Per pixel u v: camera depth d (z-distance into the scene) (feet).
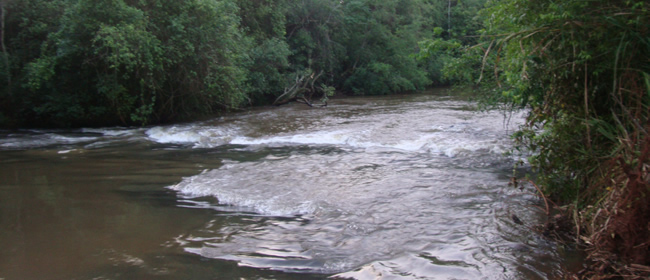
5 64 44.98
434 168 24.58
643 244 11.84
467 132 34.47
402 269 12.86
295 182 22.24
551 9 13.75
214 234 15.88
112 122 48.11
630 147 12.24
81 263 13.69
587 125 13.84
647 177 11.69
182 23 46.52
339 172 24.08
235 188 21.48
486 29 17.57
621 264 12.18
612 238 12.57
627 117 13.35
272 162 26.99
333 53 89.20
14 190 21.91
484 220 16.47
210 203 19.51
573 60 13.94
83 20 42.06
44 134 41.19
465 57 19.76
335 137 34.45
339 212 17.74
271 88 67.26
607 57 13.87
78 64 44.75
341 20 88.94
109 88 43.37
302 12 82.33
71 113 45.06
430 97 73.82
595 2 13.42
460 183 21.38
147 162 28.12
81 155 30.73
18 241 15.43
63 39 42.98
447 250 14.05
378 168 24.82
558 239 14.51
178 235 15.85
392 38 96.89
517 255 13.57
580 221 14.07
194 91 48.88
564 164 15.70
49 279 12.69
